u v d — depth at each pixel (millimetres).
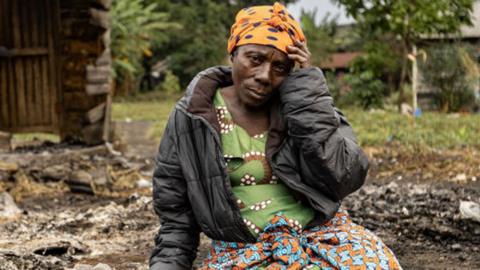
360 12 18109
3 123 9602
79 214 6332
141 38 32062
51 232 5523
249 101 2621
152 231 5578
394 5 17422
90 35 9195
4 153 8234
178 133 2719
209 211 2684
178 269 2812
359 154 2650
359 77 22391
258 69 2574
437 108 21875
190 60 41375
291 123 2561
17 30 9438
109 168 8133
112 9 28188
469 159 9461
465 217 5688
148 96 37906
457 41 21766
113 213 6332
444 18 18219
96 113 9172
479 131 13078
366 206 6562
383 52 20969
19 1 9398
